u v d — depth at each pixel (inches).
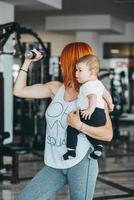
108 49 566.9
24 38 563.5
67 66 87.8
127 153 343.6
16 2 299.7
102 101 86.0
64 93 88.5
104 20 472.4
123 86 506.3
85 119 83.9
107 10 439.8
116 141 400.8
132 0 374.3
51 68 378.6
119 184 227.8
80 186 83.6
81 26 478.6
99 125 84.0
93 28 475.5
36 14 458.0
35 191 85.8
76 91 87.7
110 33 532.7
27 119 350.0
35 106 352.8
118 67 570.3
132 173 259.3
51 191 86.9
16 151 224.7
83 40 502.9
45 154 89.0
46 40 593.3
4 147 228.4
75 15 477.4
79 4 398.3
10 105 309.4
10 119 310.2
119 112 408.2
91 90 84.6
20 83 92.4
